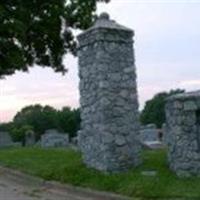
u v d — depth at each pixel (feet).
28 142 154.71
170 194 39.09
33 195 46.98
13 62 83.25
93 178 48.06
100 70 50.96
